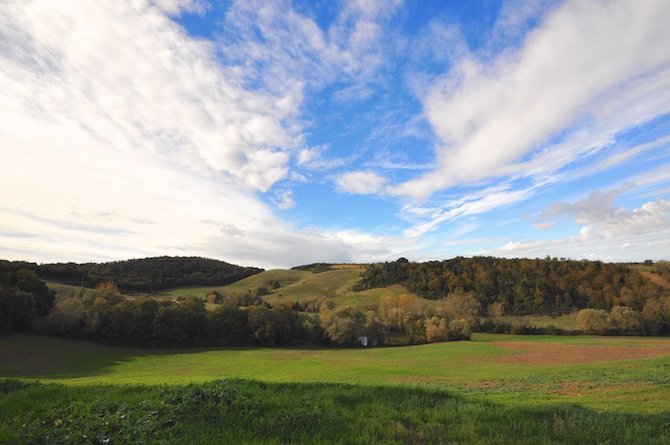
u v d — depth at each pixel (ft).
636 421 29.73
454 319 318.45
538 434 26.50
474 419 30.14
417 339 297.33
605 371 115.14
